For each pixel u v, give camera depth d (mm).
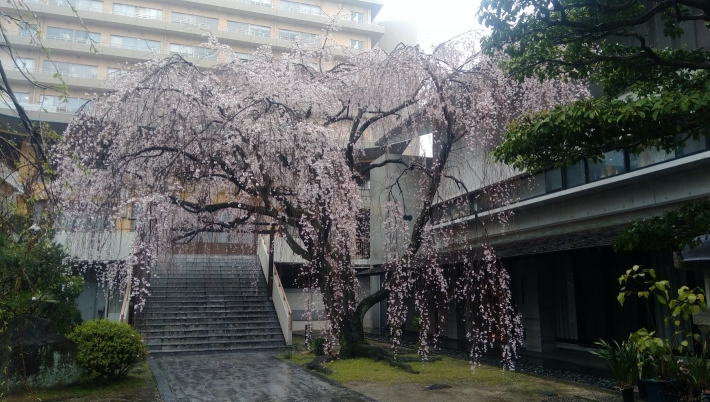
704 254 4957
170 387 8242
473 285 10008
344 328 10930
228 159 8938
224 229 10633
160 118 8930
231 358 11656
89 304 15711
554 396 7293
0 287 6457
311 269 10219
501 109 9773
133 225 9648
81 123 8641
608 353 6488
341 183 8992
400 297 10445
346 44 37875
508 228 13125
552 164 5859
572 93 9750
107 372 8289
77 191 8320
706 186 7926
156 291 15172
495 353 12164
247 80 9594
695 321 5352
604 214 10055
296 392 7812
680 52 5613
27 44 30266
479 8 5773
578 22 5465
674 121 4594
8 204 4777
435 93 9883
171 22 33938
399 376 8977
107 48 32219
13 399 7320
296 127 8664
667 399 5547
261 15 36594
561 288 12391
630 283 9969
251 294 15805
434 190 10398
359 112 10812
